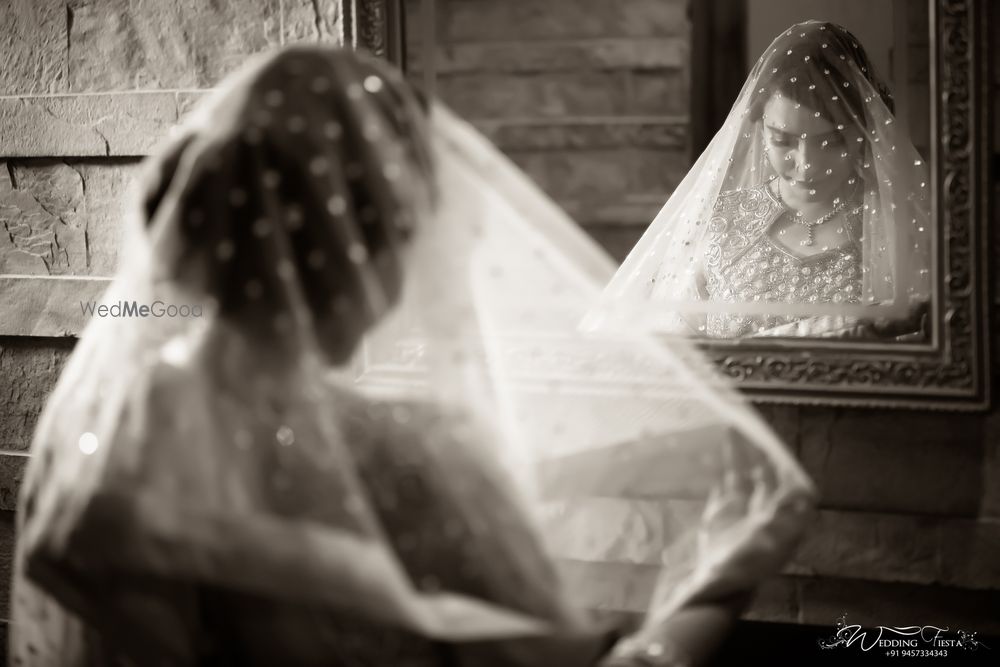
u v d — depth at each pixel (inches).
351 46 65.7
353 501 31.3
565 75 121.0
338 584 30.6
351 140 33.5
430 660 32.9
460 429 34.6
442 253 36.6
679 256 72.7
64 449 33.7
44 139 72.8
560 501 44.1
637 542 48.2
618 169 121.3
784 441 62.1
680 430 44.1
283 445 31.8
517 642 32.8
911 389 59.5
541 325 48.4
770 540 38.3
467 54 119.7
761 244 70.3
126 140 71.4
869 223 66.6
